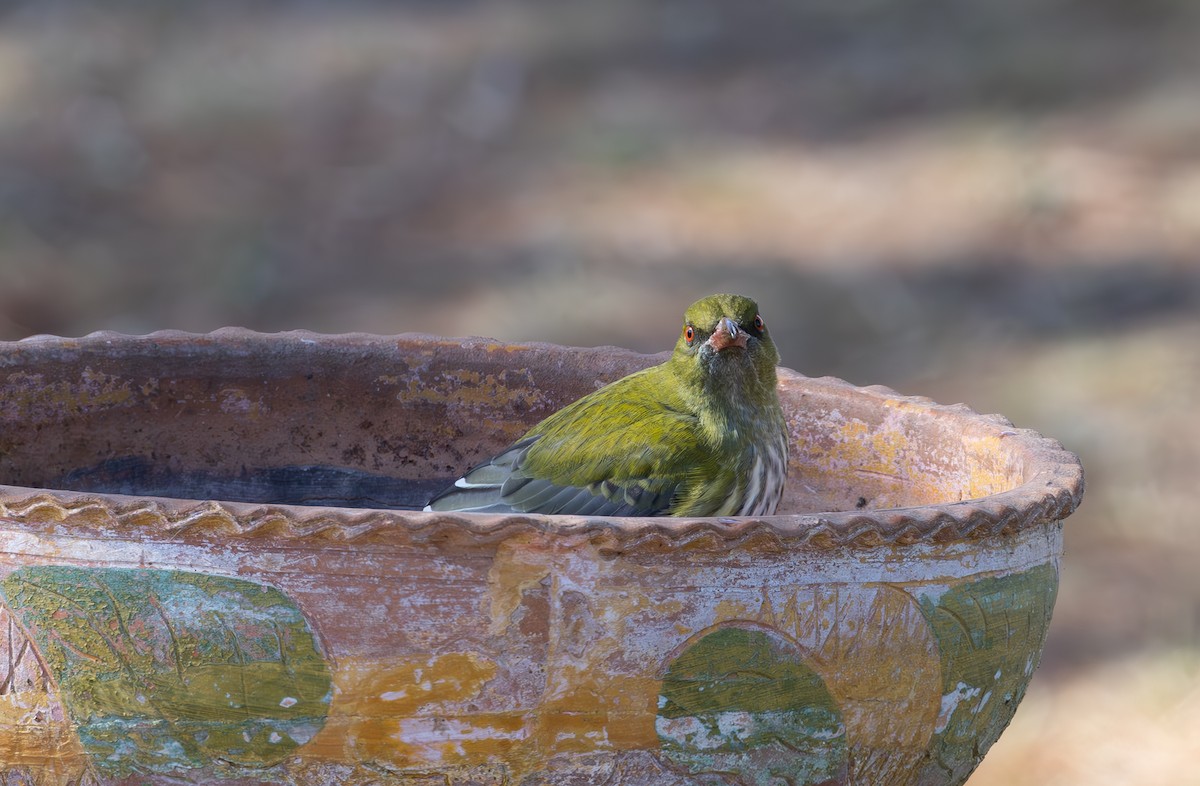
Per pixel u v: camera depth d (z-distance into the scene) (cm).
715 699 437
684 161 2519
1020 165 2331
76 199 2252
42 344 641
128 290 2030
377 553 418
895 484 628
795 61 2941
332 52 2969
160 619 423
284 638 421
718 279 2078
